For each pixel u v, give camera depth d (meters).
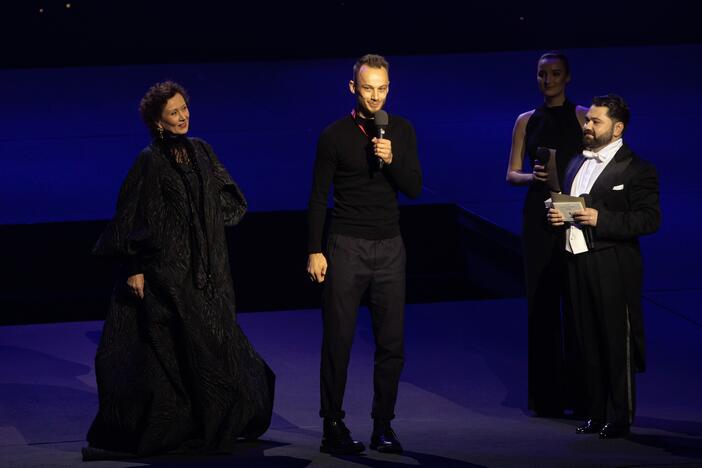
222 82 47.03
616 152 16.02
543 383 18.03
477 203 30.58
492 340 22.61
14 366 20.83
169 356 15.04
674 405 18.33
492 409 18.58
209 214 15.27
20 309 28.55
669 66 48.47
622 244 15.95
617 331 15.93
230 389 15.00
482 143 36.97
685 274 25.97
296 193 31.23
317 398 19.02
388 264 15.09
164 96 15.19
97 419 15.20
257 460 14.05
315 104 42.72
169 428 14.84
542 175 17.28
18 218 28.78
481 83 46.03
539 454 14.06
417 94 44.19
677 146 36.31
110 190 31.59
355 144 14.86
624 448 14.78
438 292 30.06
